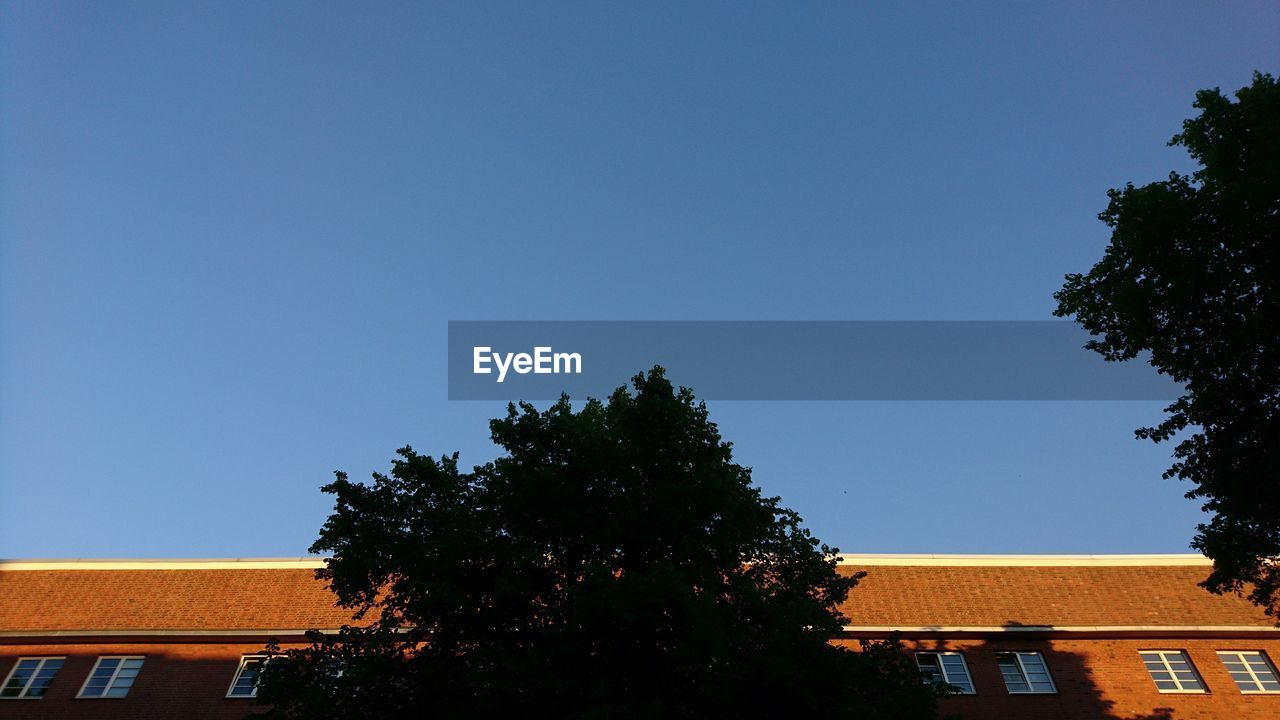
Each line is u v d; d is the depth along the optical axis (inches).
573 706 540.7
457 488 701.9
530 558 619.2
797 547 701.3
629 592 531.5
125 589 1120.2
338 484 681.6
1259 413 644.7
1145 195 652.1
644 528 616.1
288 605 1092.5
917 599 1127.0
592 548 642.8
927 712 571.8
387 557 647.1
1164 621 1077.8
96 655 1014.4
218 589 1121.4
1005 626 1053.2
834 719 516.7
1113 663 1035.3
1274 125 601.6
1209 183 644.1
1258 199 596.4
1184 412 685.3
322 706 590.2
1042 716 980.6
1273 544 655.1
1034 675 1029.8
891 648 637.3
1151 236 644.7
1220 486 668.1
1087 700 996.6
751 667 531.2
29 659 1013.2
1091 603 1120.2
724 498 613.9
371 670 593.6
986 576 1173.7
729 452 686.5
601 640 554.3
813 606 599.5
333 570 676.1
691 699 563.2
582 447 655.1
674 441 649.6
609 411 726.5
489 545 618.5
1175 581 1158.3
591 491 644.1
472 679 562.9
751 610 616.4
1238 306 631.2
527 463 661.9
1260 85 636.7
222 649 1020.5
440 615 613.9
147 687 979.9
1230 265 634.2
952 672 1031.6
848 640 1048.2
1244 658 1043.9
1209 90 664.4
